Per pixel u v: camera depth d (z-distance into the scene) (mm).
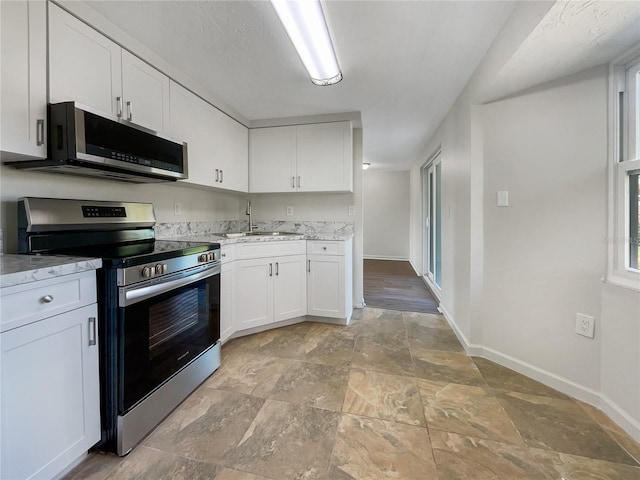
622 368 1458
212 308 1942
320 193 3344
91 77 1485
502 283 2055
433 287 4164
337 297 2807
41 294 1023
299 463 1228
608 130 1554
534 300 1882
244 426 1449
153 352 1434
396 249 7109
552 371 1798
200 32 1656
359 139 3283
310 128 2977
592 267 1618
